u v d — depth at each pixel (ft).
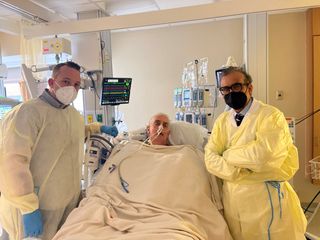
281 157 4.49
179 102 10.85
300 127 11.41
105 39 10.05
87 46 9.59
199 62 10.64
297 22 11.29
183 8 6.55
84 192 6.11
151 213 4.92
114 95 8.76
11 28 9.12
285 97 11.56
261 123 4.75
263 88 8.82
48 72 8.14
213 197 5.58
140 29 13.98
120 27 7.01
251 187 4.77
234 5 6.24
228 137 5.17
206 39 13.11
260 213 4.74
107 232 4.44
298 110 11.48
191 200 5.24
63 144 5.32
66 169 5.38
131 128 14.42
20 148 4.64
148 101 14.16
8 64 14.85
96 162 6.49
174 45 13.61
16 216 5.09
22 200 4.56
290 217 4.77
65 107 5.48
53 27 7.59
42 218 5.10
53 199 5.13
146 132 7.38
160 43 13.80
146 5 10.28
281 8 6.02
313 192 11.25
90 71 9.12
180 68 13.58
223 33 12.85
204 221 5.06
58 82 5.22
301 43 11.33
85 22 7.28
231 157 4.71
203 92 10.16
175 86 13.73
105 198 5.34
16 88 15.69
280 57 11.50
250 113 4.92
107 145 6.72
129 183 5.74
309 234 8.08
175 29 13.53
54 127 5.19
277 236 4.70
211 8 6.38
